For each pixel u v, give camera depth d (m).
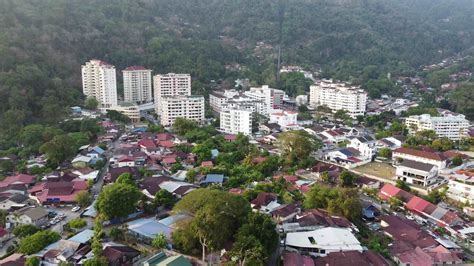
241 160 190.62
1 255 112.62
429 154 186.88
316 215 127.50
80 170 174.00
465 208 144.50
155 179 158.75
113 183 147.38
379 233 126.44
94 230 115.88
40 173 175.00
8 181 163.25
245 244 97.44
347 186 162.62
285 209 131.75
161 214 133.88
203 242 103.06
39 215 131.38
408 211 143.12
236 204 109.44
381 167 191.12
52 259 103.75
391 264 109.38
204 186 157.25
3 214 130.88
